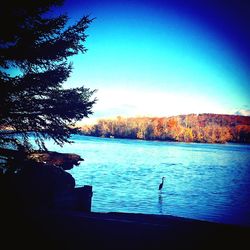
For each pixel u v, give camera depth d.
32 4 10.02
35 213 7.50
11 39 9.92
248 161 76.69
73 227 6.43
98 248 5.35
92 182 32.41
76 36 10.74
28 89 10.48
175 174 44.69
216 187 33.66
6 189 8.96
